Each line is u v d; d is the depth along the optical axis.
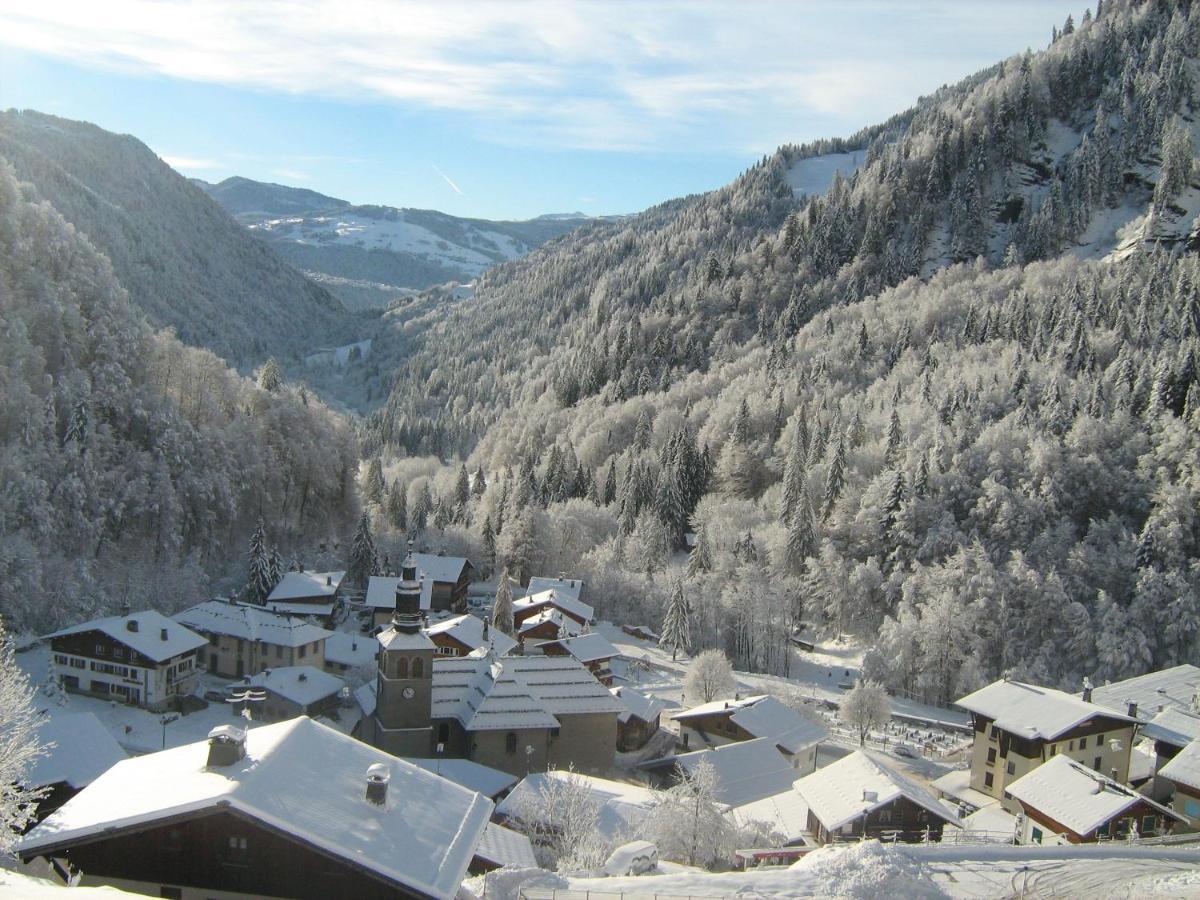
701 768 59.50
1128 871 42.09
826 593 145.62
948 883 40.25
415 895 33.81
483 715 78.31
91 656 89.25
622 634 141.75
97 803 36.25
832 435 176.12
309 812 35.50
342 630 122.94
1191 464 139.88
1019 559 131.12
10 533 104.31
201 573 122.31
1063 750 70.81
